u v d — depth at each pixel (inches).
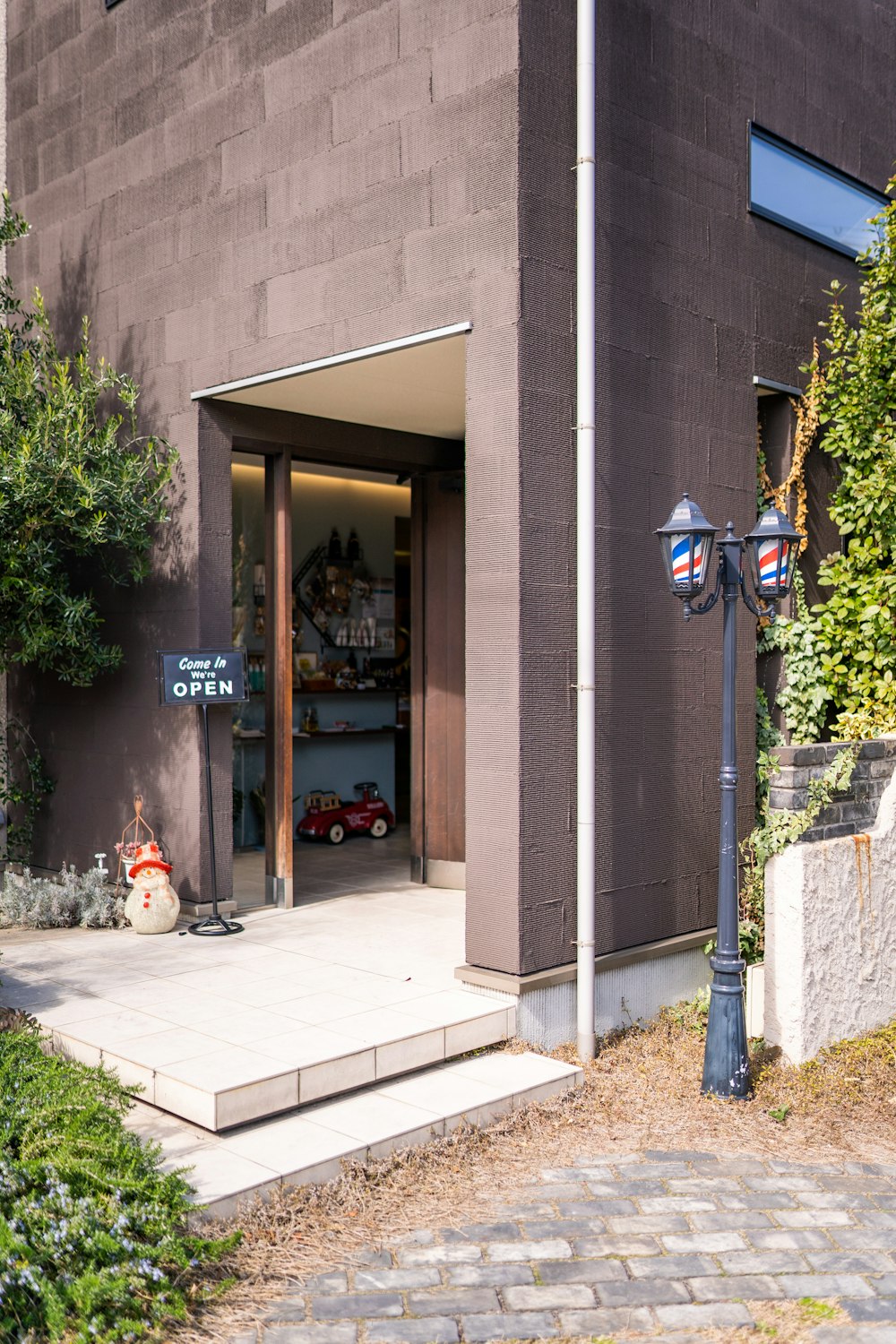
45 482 249.4
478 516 210.1
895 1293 137.2
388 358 231.0
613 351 224.2
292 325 243.9
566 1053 211.2
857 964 229.3
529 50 204.4
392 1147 165.3
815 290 283.9
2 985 217.3
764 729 272.7
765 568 201.0
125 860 275.3
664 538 197.0
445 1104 177.3
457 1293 135.6
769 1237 150.3
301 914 280.2
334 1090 176.9
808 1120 192.5
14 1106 148.9
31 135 318.7
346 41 231.5
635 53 229.8
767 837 221.3
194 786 268.7
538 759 207.6
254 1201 148.1
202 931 259.1
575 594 214.5
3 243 297.7
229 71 256.5
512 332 203.8
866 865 231.8
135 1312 126.2
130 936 259.1
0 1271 121.9
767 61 267.0
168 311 274.4
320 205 237.3
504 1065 194.9
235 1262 139.0
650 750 233.6
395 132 222.2
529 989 205.0
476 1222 152.9
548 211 208.4
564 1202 159.0
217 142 260.2
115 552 289.4
